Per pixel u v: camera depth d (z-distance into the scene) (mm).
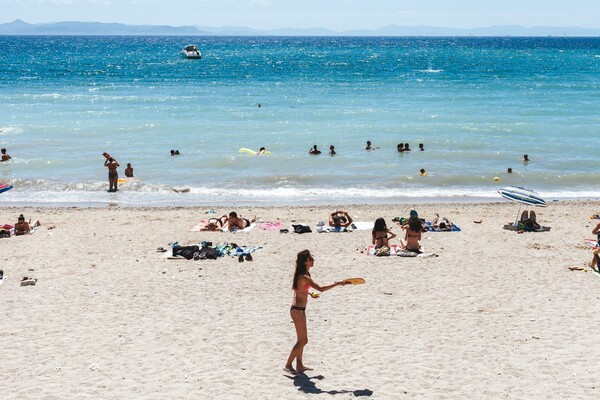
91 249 19672
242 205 26797
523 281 16297
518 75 91562
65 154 36000
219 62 131375
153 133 41594
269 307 14625
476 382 10773
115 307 14641
